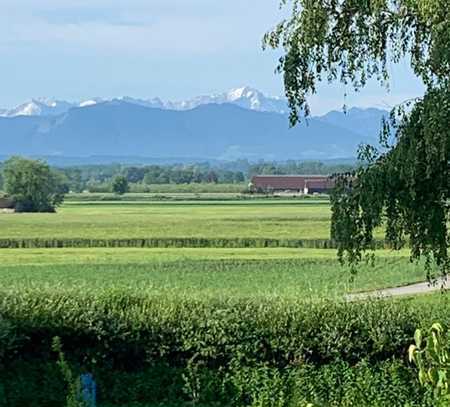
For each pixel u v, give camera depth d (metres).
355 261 40.97
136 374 46.25
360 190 39.50
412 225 40.00
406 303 48.22
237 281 132.12
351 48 41.06
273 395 45.06
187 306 46.91
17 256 181.62
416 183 38.97
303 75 41.06
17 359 45.69
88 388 33.72
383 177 38.91
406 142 37.81
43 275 140.62
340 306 46.56
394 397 44.28
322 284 126.75
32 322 45.72
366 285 127.62
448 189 38.88
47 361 45.88
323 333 45.47
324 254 183.00
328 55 41.12
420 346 16.72
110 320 46.19
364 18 40.84
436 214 39.22
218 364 46.09
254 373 45.41
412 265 152.25
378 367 44.91
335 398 44.88
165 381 46.25
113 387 46.03
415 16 40.25
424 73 38.97
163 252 190.88
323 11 40.78
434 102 36.00
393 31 40.97
